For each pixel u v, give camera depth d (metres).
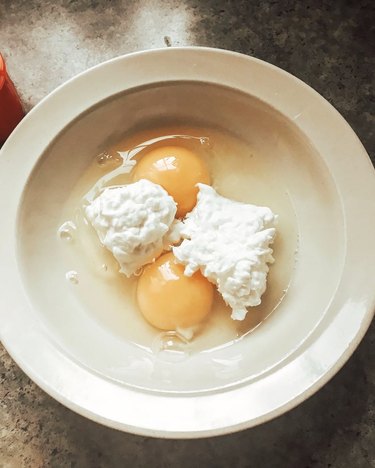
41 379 0.22
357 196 0.24
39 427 0.26
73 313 0.26
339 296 0.23
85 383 0.22
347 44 0.29
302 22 0.29
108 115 0.26
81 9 0.29
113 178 0.28
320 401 0.26
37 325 0.23
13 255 0.24
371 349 0.27
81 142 0.26
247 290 0.24
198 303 0.26
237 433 0.26
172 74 0.25
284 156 0.26
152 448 0.26
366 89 0.29
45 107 0.24
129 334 0.26
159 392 0.23
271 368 0.23
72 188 0.27
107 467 0.26
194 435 0.22
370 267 0.23
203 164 0.27
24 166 0.24
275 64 0.29
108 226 0.25
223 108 0.26
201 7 0.29
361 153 0.24
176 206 0.26
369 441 0.26
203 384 0.24
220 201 0.26
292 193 0.27
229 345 0.26
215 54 0.24
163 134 0.28
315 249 0.26
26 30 0.29
